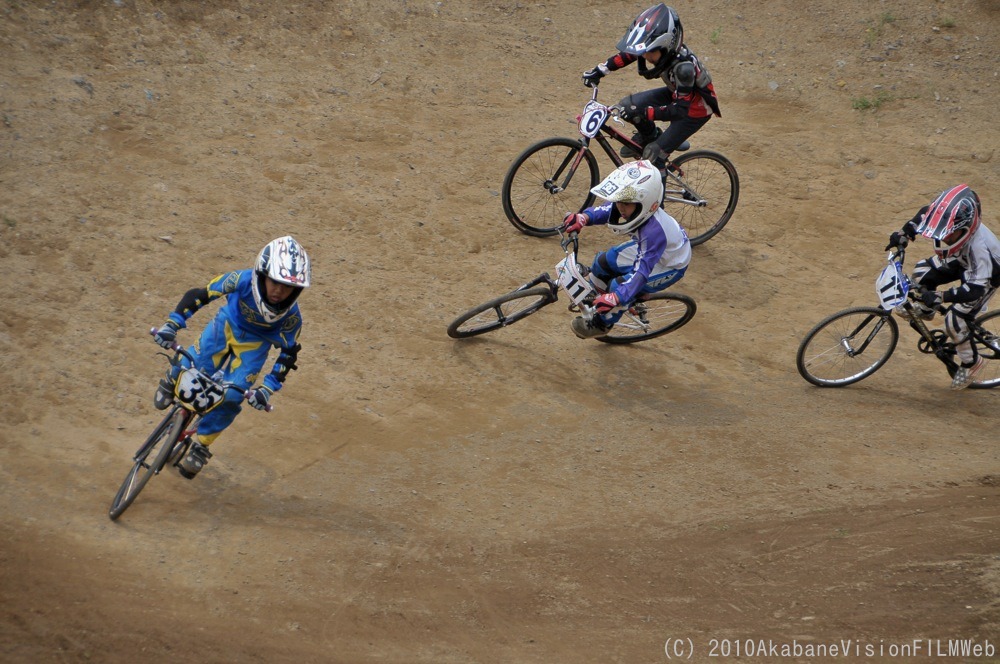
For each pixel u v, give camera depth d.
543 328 18.28
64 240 17.14
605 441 15.41
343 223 19.72
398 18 27.44
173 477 12.88
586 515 13.44
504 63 26.98
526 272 19.56
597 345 18.14
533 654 10.41
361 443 14.45
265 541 12.02
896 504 14.03
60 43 22.67
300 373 15.59
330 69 24.89
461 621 10.94
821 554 12.65
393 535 12.53
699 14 31.08
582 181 22.59
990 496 14.43
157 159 20.12
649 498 13.96
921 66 29.80
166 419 12.08
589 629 10.94
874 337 17.42
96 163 19.45
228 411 11.60
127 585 10.70
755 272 21.30
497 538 12.73
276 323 11.18
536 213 21.28
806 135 26.56
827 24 31.25
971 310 16.47
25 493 11.97
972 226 15.37
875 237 23.02
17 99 20.52
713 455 15.27
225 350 11.64
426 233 20.05
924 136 26.97
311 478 13.51
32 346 14.66
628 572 12.15
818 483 14.61
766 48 29.94
